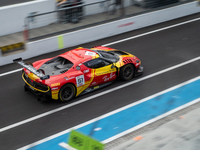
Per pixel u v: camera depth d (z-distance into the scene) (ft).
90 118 25.88
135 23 49.03
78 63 28.66
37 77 27.32
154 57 38.40
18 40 42.86
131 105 27.66
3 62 37.86
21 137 23.56
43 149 22.00
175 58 37.81
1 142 22.99
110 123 25.03
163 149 18.83
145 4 50.08
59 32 42.98
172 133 20.83
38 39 41.19
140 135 21.61
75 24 44.52
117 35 47.29
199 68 34.78
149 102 28.04
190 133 20.47
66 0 46.06
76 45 43.91
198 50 40.01
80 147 15.52
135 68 32.37
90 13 45.37
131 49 41.50
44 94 27.30
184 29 48.11
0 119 26.16
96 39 45.68
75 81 28.09
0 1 52.26
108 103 28.14
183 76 32.99
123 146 19.89
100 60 29.91
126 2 48.03
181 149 18.62
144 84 31.48
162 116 25.66
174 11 52.80
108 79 30.73
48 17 42.11
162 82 31.81
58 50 42.24
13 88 31.76
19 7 44.57
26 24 41.29
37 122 25.53
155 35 46.24
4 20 43.75
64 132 24.03
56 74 27.96
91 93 30.04
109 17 47.09
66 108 27.50
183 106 27.09
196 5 55.42
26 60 39.27
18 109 27.63
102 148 15.12
